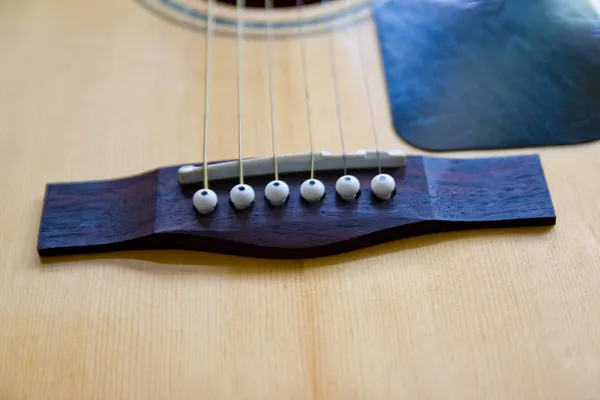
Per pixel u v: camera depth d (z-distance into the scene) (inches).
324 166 11.9
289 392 10.3
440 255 11.4
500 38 14.0
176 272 11.4
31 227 11.9
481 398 10.2
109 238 11.6
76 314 11.0
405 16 14.8
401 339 10.7
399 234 11.5
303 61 14.2
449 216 11.6
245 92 13.6
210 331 10.8
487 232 11.6
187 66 14.1
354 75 13.9
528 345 10.6
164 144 12.8
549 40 13.9
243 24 14.9
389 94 13.5
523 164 12.2
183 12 15.1
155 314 11.0
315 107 13.3
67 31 14.9
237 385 10.4
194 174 11.8
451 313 10.9
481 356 10.5
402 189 11.7
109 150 12.8
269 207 11.5
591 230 11.6
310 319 10.9
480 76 13.5
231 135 12.9
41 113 13.4
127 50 14.5
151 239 11.4
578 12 14.2
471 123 12.9
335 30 14.7
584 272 11.2
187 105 13.4
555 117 12.9
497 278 11.2
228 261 11.4
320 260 11.4
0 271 11.5
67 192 12.1
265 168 11.9
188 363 10.6
